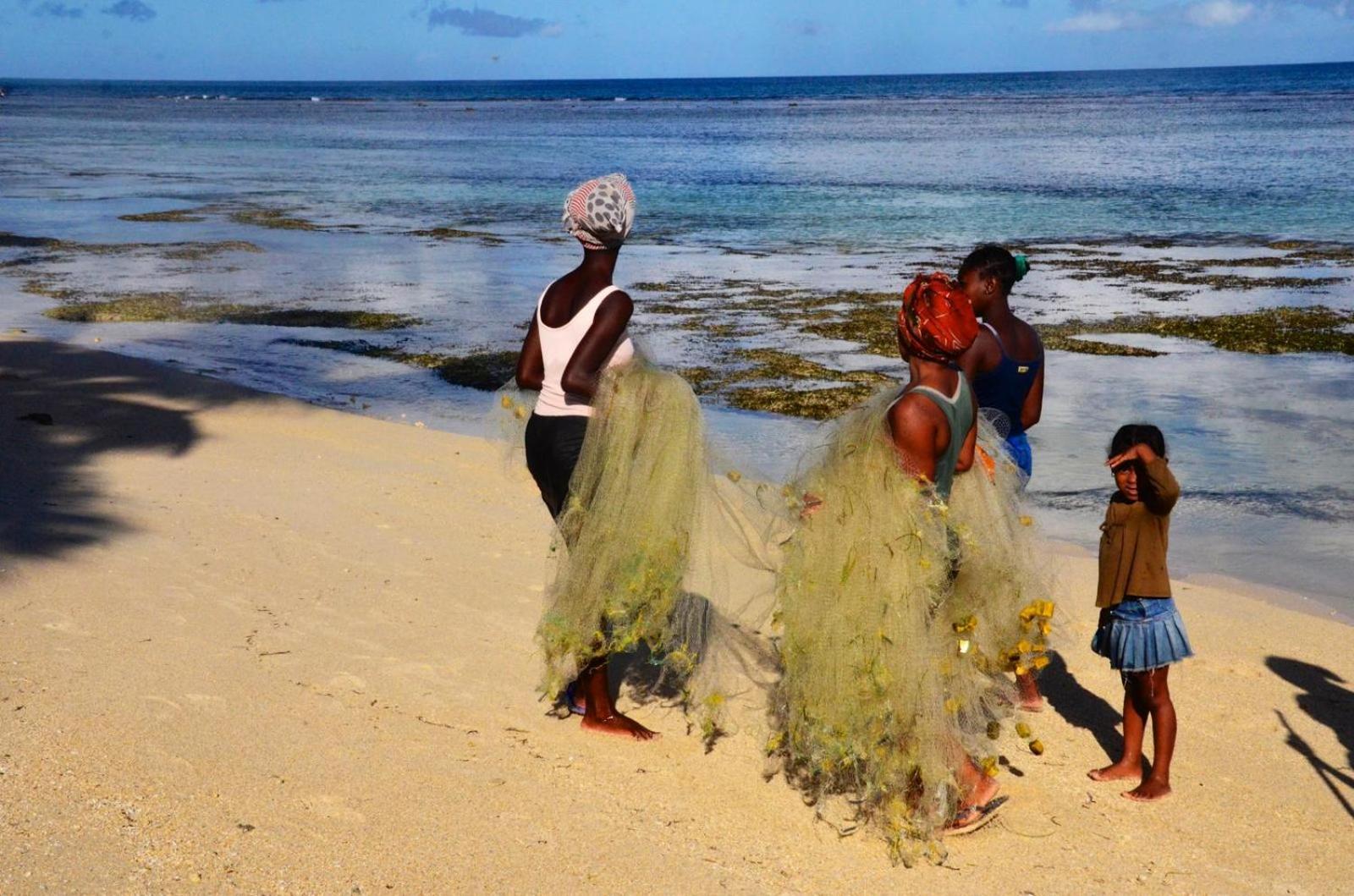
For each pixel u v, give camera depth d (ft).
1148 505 13.96
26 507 23.63
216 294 65.41
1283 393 41.04
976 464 13.75
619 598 14.48
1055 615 17.52
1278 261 74.54
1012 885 12.37
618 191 14.39
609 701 15.47
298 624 18.47
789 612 13.33
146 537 22.22
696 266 76.43
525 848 12.49
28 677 15.70
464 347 51.13
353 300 64.13
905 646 12.64
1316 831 13.65
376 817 12.87
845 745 12.80
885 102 471.62
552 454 14.99
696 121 337.52
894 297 62.39
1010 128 264.52
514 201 125.18
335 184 146.41
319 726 14.98
